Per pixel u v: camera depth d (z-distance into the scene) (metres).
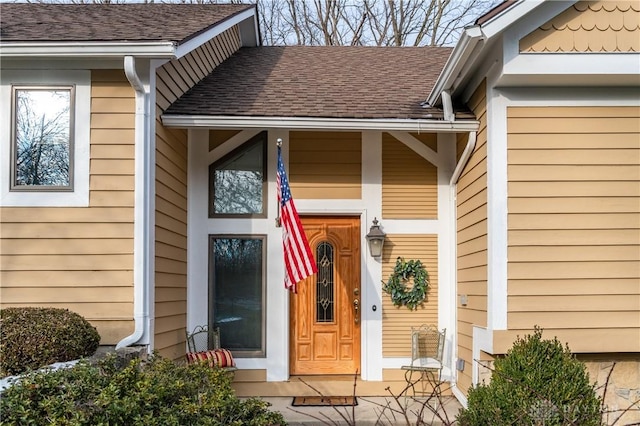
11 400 3.07
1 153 4.79
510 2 4.55
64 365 3.73
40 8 6.93
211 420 3.34
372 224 6.57
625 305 4.87
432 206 6.63
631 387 4.95
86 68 4.86
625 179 4.97
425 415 5.50
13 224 4.77
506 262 4.92
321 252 6.67
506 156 5.00
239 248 6.53
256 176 6.58
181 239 6.11
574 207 4.96
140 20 6.03
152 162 4.98
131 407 3.19
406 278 6.56
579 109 5.03
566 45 4.74
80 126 4.83
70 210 4.79
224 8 7.80
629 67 4.72
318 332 6.60
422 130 5.75
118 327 4.70
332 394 6.36
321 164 6.61
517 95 5.04
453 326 6.41
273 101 6.20
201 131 6.51
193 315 6.36
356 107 6.15
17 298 4.72
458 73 5.33
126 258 4.77
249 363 6.38
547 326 4.86
